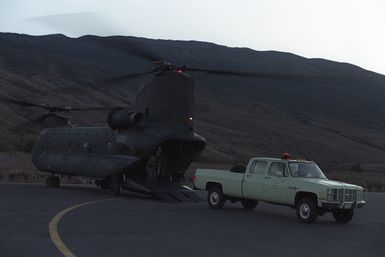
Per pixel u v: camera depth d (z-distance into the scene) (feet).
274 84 615.57
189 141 70.49
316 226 47.47
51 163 82.33
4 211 47.50
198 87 517.14
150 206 58.03
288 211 59.67
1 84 315.17
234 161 237.86
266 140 337.93
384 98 625.41
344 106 558.56
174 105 69.51
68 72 439.63
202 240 36.24
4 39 566.36
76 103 315.78
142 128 69.62
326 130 428.56
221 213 54.49
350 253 33.88
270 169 54.54
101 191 77.20
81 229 38.63
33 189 75.20
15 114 253.24
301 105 530.27
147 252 31.14
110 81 68.64
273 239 38.17
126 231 38.73
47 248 30.96
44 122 90.38
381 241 39.83
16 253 29.27
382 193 117.91
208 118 375.04
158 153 68.80
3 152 147.84
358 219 56.03
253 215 53.88
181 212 53.47
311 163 54.80
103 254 30.01
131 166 68.74
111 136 73.77
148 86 71.10
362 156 357.61
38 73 407.03
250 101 497.46
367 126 498.28
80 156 78.07
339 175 198.59
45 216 45.01
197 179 61.67
